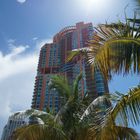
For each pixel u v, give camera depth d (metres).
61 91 15.90
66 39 127.56
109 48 6.07
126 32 6.35
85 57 6.80
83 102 15.49
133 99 5.64
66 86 16.06
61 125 13.16
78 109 14.68
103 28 6.65
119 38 6.05
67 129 13.19
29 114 13.76
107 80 6.18
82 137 11.84
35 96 107.38
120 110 5.71
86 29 121.75
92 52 6.44
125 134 9.21
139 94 5.63
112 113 5.76
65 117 13.91
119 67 5.98
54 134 10.34
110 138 5.92
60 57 121.25
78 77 16.72
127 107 5.64
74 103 14.76
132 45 5.94
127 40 5.98
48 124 10.77
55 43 133.88
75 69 77.88
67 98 15.53
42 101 102.56
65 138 10.80
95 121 6.61
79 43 116.19
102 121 5.99
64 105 14.73
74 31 126.69
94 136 6.50
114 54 6.03
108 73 6.08
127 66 5.92
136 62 5.85
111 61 6.04
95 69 6.39
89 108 12.51
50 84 16.47
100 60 6.14
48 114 14.41
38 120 13.84
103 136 5.89
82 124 12.52
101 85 79.31
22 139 10.07
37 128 10.23
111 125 5.79
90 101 15.71
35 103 103.69
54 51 128.62
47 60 124.62
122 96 5.79
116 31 6.42
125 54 5.96
